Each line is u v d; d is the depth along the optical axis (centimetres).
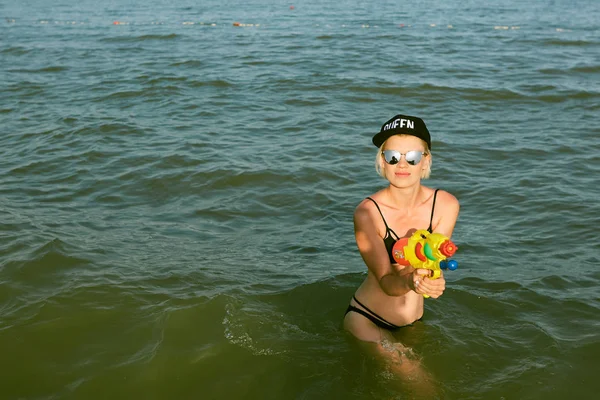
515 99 1124
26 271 506
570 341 429
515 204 677
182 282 502
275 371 398
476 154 839
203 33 1997
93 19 2520
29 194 695
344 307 475
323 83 1220
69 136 899
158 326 438
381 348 416
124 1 3569
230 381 389
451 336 434
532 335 437
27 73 1341
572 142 884
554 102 1105
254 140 893
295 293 493
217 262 544
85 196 693
